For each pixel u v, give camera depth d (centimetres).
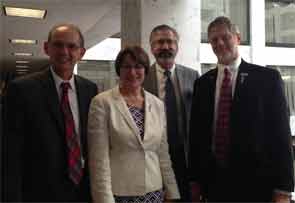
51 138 187
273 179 212
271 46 549
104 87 228
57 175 187
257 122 212
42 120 187
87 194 202
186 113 251
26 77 196
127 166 198
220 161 218
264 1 551
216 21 225
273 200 213
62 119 193
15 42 648
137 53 207
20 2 434
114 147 200
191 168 236
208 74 235
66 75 200
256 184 212
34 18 494
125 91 210
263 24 547
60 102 196
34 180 186
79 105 203
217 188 222
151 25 343
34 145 186
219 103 221
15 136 184
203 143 228
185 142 246
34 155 186
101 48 577
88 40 591
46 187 185
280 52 548
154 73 255
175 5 349
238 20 541
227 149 216
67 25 203
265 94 214
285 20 557
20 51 734
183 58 350
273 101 212
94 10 453
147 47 338
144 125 203
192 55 353
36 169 186
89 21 502
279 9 560
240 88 216
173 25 348
